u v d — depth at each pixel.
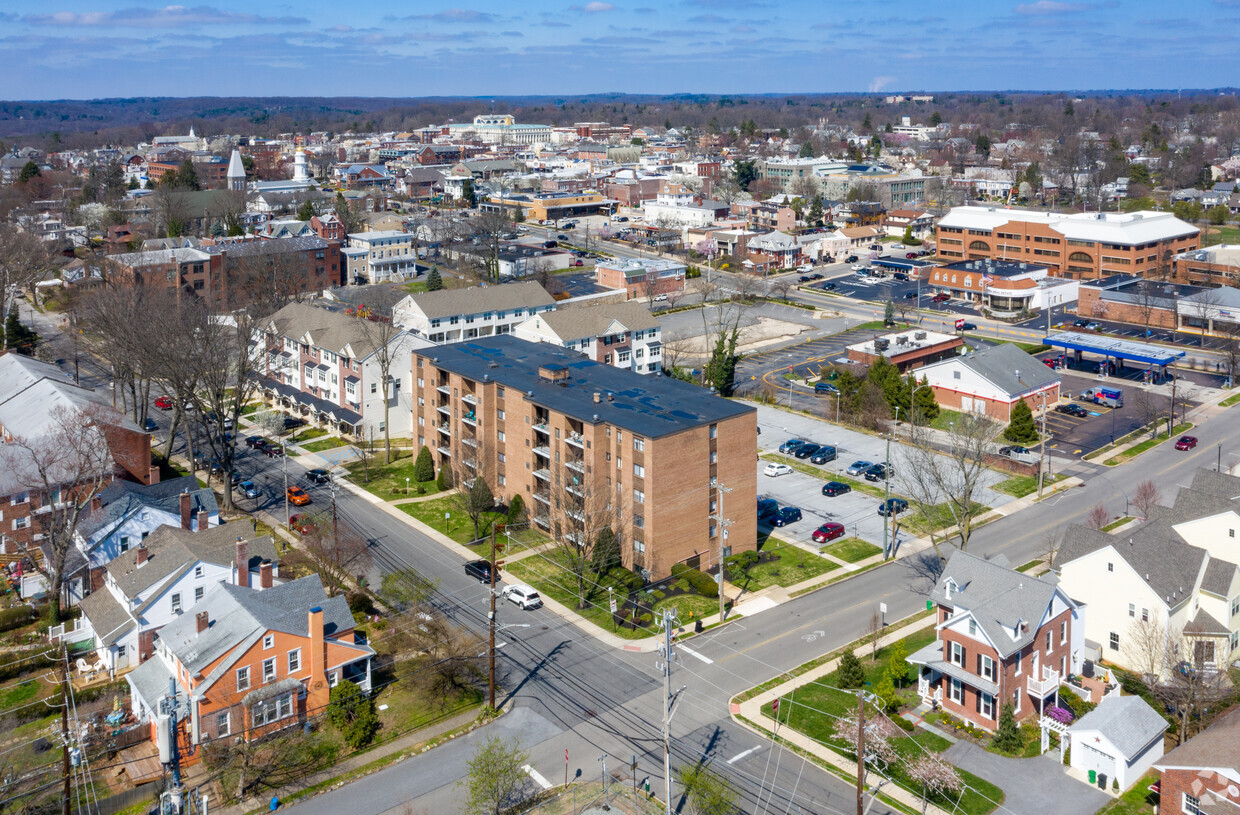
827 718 73.94
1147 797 64.69
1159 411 141.62
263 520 109.50
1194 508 88.19
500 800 63.84
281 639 72.25
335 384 138.12
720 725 73.44
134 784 66.88
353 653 76.19
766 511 109.25
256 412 144.25
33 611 88.31
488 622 88.19
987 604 73.56
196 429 131.00
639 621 88.38
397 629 86.00
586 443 96.81
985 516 109.69
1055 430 137.12
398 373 136.75
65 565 89.94
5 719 73.75
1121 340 171.50
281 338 147.00
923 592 93.06
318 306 166.12
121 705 75.62
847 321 199.62
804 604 91.31
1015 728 70.38
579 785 67.00
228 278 196.88
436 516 110.31
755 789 66.12
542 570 97.75
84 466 91.88
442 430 118.31
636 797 65.50
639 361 152.62
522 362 117.38
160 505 96.19
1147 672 75.12
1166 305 185.62
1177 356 154.50
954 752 69.88
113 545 92.31
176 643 73.31
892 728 72.06
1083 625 78.06
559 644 84.94
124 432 105.44
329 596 84.31
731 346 155.75
